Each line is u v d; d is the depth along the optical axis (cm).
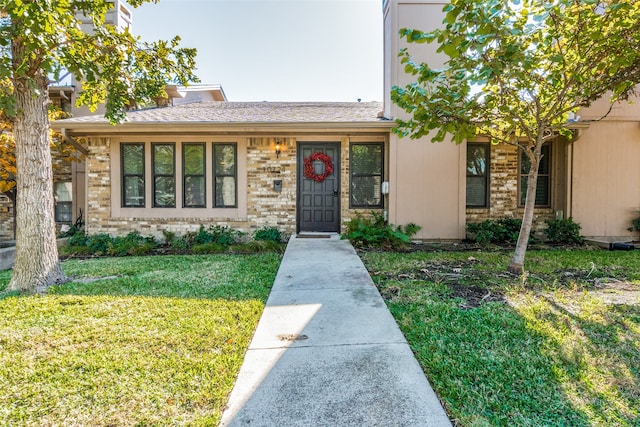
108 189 790
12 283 439
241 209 803
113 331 287
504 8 355
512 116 449
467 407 189
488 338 271
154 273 498
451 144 759
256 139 801
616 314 317
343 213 804
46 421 183
